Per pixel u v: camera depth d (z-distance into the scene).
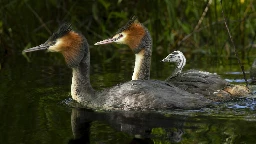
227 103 11.05
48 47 11.63
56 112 10.44
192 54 18.23
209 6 18.45
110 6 21.17
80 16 21.41
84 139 8.57
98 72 14.95
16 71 15.19
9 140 8.49
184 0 19.69
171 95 10.76
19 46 19.33
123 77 14.13
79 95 11.37
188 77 12.17
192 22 19.70
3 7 19.20
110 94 11.01
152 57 17.67
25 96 11.84
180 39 19.55
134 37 12.84
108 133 8.89
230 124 9.28
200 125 9.27
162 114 10.13
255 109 10.52
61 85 13.09
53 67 15.88
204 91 11.59
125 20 20.89
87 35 20.77
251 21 19.55
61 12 20.89
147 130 9.01
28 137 8.66
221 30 18.53
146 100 10.62
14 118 9.93
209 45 18.48
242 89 11.95
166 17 19.70
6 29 19.27
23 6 19.52
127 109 10.66
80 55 11.48
